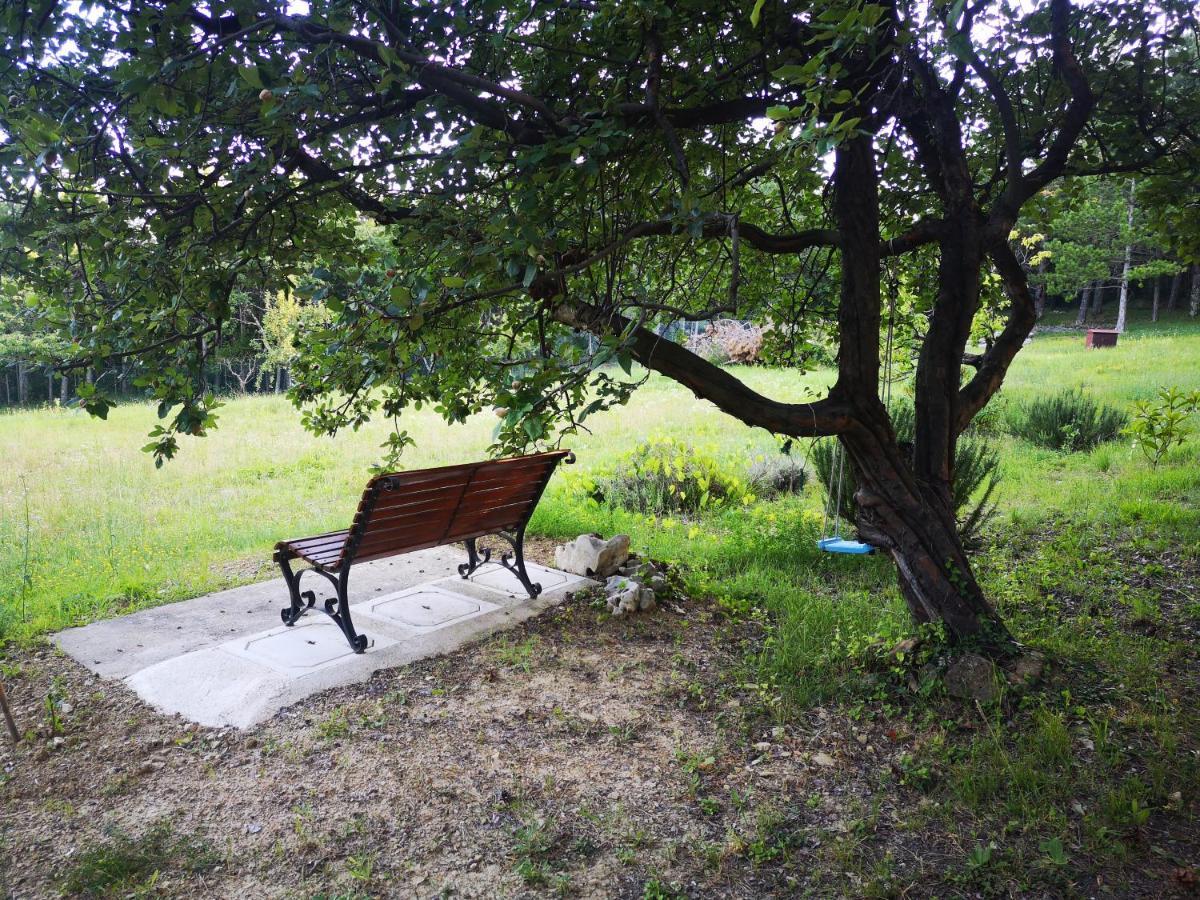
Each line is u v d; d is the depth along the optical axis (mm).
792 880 2520
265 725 3520
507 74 3369
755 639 4438
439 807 2926
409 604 5004
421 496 4262
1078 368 17953
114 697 3832
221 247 3160
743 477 8375
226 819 2877
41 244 2959
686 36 3434
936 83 3850
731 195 4758
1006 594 4863
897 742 3299
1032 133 4684
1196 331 28688
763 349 5676
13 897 2500
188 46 2455
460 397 3820
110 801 3006
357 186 3629
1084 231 29234
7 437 13016
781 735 3387
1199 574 5141
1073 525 6414
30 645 4512
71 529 7270
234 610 5023
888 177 4859
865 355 3695
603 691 3838
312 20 2559
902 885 2467
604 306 3168
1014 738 3209
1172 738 3111
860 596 4941
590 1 2896
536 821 2828
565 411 2586
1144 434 8391
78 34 2752
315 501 8484
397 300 2412
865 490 3932
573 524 6797
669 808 2912
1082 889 2398
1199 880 2391
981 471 6555
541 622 4738
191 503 8383
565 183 2916
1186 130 4512
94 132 2689
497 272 2734
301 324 3533
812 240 3887
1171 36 4305
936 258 5316
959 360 3973
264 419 15023
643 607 4844
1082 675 3666
